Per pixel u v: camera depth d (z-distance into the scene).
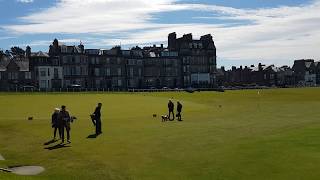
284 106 95.50
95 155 36.50
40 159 36.06
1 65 170.62
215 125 54.28
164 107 83.88
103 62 192.88
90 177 30.16
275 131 45.59
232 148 36.28
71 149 39.28
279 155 32.31
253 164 30.38
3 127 52.25
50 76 174.75
